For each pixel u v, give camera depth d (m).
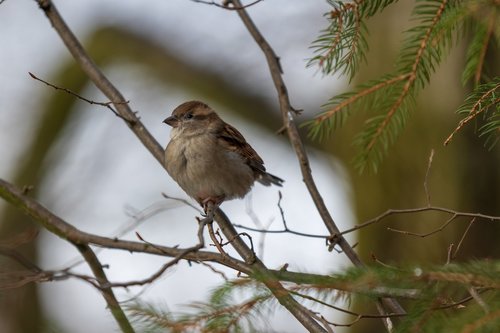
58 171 18.02
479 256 12.96
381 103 6.05
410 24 13.29
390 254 13.57
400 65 5.78
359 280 4.25
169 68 17.39
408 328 4.15
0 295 6.57
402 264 4.25
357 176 14.21
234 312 4.63
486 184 13.09
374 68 13.77
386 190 13.72
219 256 6.58
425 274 4.11
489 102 5.59
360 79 14.02
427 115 13.30
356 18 5.72
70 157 18.14
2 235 16.61
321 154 15.84
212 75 17.09
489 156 13.16
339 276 4.32
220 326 4.54
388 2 5.77
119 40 17.89
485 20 5.03
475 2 4.95
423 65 5.73
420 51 5.64
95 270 7.18
